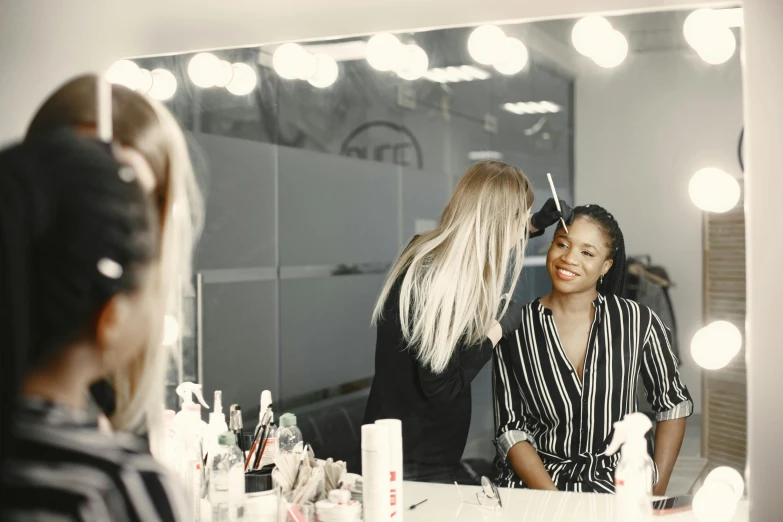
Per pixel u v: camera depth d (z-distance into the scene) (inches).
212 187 61.4
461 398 54.4
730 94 48.5
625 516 46.4
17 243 24.7
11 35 63.7
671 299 49.7
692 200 49.2
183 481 55.1
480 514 53.3
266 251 60.4
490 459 53.7
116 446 26.9
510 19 53.4
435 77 55.8
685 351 49.3
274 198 60.2
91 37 62.7
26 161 26.0
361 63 57.6
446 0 54.9
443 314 54.9
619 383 51.0
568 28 52.1
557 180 52.7
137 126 37.4
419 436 55.1
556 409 52.3
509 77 53.9
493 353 53.8
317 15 57.9
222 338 61.4
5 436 24.6
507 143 54.1
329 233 58.7
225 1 59.9
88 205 26.0
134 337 28.5
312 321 59.4
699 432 48.8
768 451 46.8
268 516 50.8
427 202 56.2
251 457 55.4
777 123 46.8
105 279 26.2
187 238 61.8
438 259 55.4
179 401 61.7
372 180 57.7
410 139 56.6
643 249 50.4
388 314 56.8
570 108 52.2
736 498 47.4
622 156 50.9
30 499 24.5
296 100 59.2
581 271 51.7
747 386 47.2
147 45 61.7
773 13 46.8
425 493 54.7
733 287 48.0
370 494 48.4
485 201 54.1
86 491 25.1
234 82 60.4
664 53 49.9
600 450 51.4
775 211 46.8
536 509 52.3
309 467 52.3
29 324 25.4
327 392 58.5
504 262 53.7
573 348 51.9
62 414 26.0
